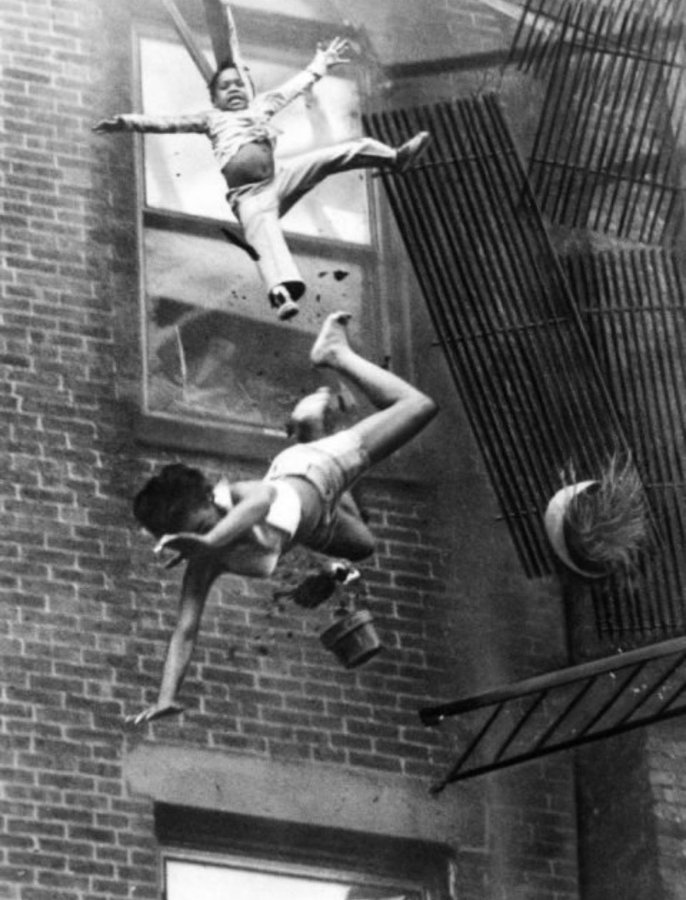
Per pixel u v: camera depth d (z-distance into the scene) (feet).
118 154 58.29
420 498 57.21
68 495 54.70
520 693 54.03
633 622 55.93
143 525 49.26
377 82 61.31
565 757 55.72
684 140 60.34
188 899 52.54
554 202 59.16
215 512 48.98
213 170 59.11
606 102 60.39
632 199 59.82
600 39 60.13
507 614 56.70
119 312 56.85
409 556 56.59
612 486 55.67
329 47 56.95
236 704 54.13
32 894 51.13
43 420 55.21
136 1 60.03
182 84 59.77
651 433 56.95
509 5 61.62
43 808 51.88
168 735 53.42
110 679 53.42
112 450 55.47
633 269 58.34
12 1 58.85
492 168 58.54
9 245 56.59
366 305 59.16
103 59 59.11
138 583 54.44
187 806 53.01
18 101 57.98
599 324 57.72
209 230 58.49
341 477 49.75
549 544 56.24
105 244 57.36
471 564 56.95
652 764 54.29
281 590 54.85
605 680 55.72
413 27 61.77
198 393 56.85
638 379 57.41
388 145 58.70
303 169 55.52
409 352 58.85
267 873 53.26
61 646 53.31
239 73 55.93
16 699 52.60
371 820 54.13
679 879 53.36
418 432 50.67
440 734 55.21
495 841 54.70
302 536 49.47
